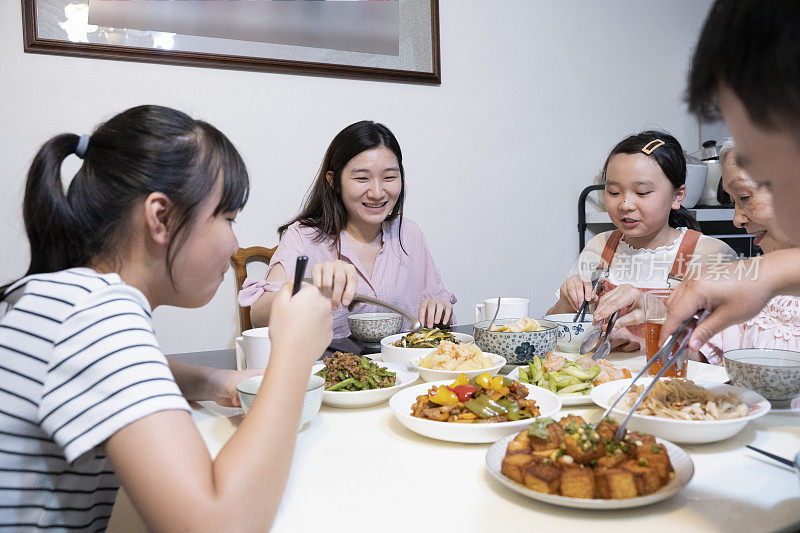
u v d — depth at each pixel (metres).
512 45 2.89
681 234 1.74
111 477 0.77
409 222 2.20
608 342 1.19
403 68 2.59
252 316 1.69
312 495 0.63
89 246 0.69
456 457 0.74
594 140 3.19
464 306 2.86
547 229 3.07
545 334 1.16
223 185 0.72
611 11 3.19
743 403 0.79
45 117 2.01
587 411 0.91
